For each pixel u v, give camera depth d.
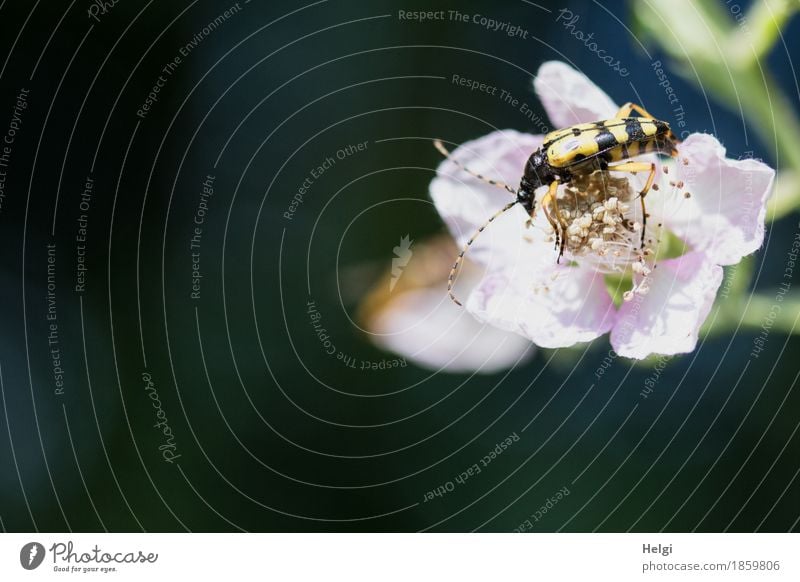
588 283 0.21
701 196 0.21
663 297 0.21
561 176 0.21
